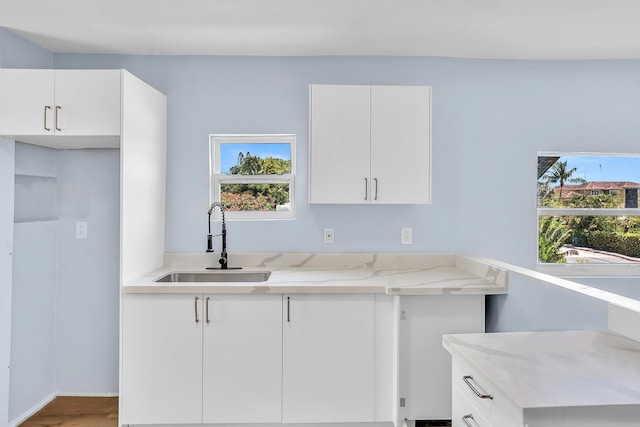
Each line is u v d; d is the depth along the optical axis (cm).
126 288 239
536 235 312
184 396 242
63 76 240
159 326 241
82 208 302
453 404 156
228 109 305
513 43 281
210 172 309
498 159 311
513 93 312
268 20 247
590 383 120
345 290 242
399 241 309
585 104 312
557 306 310
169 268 298
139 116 261
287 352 244
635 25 253
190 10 235
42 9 233
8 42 261
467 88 310
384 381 245
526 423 106
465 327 243
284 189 314
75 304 303
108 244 302
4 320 249
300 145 306
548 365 133
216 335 242
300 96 306
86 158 301
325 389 244
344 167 274
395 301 242
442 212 310
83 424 264
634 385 119
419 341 242
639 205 329
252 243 306
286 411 244
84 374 303
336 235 308
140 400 242
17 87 240
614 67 312
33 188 287
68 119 240
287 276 270
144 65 302
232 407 243
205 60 304
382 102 275
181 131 304
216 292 240
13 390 262
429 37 272
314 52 298
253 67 305
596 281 313
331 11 236
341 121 274
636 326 135
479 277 268
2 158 248
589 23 251
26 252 273
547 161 324
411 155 275
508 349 147
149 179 276
